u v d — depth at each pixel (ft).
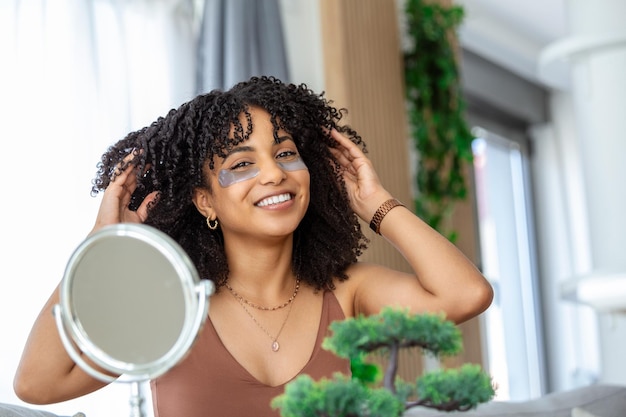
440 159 19.43
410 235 7.01
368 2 17.83
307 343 6.89
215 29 14.65
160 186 7.06
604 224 18.43
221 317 6.81
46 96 12.91
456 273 6.81
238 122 6.62
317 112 7.26
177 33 14.52
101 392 12.91
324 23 17.07
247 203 6.58
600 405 6.86
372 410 3.76
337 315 7.06
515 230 30.99
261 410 6.61
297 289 7.07
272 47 15.08
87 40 13.26
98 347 4.28
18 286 12.47
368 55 17.65
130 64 14.03
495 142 30.73
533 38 28.04
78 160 13.04
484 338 24.31
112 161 7.31
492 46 27.37
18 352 12.36
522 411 6.68
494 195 30.66
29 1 12.90
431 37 19.27
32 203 12.69
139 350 4.27
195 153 6.83
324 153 7.29
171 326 4.25
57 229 12.84
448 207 19.53
